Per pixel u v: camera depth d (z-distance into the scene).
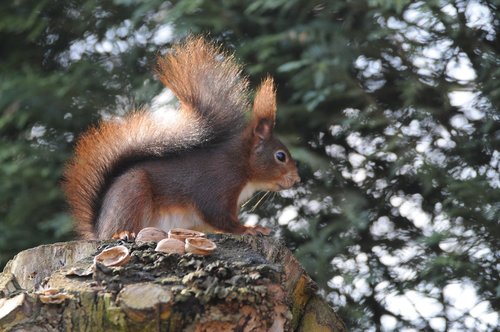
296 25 13.02
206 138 9.85
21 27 13.46
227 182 9.73
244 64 11.98
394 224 13.06
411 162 12.59
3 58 14.16
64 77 13.27
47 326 5.59
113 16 13.90
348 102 13.23
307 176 13.12
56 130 13.39
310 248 12.41
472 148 12.73
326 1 12.99
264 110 10.25
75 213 9.23
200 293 5.62
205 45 10.03
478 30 13.34
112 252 6.04
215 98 9.95
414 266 12.57
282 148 10.16
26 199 12.80
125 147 9.41
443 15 12.81
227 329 5.66
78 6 14.27
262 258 6.23
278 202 13.09
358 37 13.05
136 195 9.07
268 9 13.41
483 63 12.80
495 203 11.84
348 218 12.48
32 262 6.48
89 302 5.62
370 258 12.80
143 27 13.68
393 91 13.39
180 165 9.56
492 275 12.05
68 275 5.95
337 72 12.49
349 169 13.33
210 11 12.96
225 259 6.11
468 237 12.06
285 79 13.12
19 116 12.98
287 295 6.30
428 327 12.27
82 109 13.34
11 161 13.21
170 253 6.00
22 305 5.58
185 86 9.82
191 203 9.51
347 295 12.55
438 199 12.96
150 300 5.56
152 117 9.71
